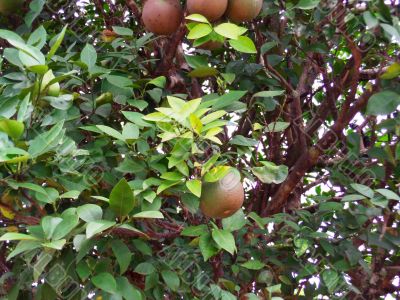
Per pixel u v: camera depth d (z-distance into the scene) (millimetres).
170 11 1899
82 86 2082
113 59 2199
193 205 1655
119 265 1753
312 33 2100
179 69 2334
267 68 2281
